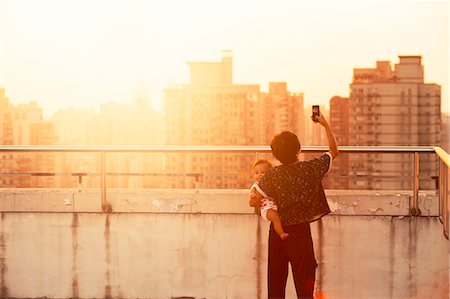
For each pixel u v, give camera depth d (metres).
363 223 5.38
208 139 131.50
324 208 4.25
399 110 142.00
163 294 5.46
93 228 5.50
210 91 135.75
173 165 88.69
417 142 140.88
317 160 4.27
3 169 94.62
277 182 4.20
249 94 134.88
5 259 5.56
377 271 5.38
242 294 5.41
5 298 5.57
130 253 5.49
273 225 4.30
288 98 136.12
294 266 4.21
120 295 5.50
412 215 5.35
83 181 5.70
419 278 5.35
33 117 111.25
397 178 5.59
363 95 142.12
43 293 5.54
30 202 5.53
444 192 5.23
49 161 94.88
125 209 5.48
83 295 5.52
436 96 142.25
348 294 5.39
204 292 5.44
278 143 4.25
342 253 5.39
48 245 5.53
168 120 134.00
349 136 143.88
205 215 5.43
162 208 5.46
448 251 5.31
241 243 5.41
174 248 5.46
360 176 5.73
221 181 113.62
